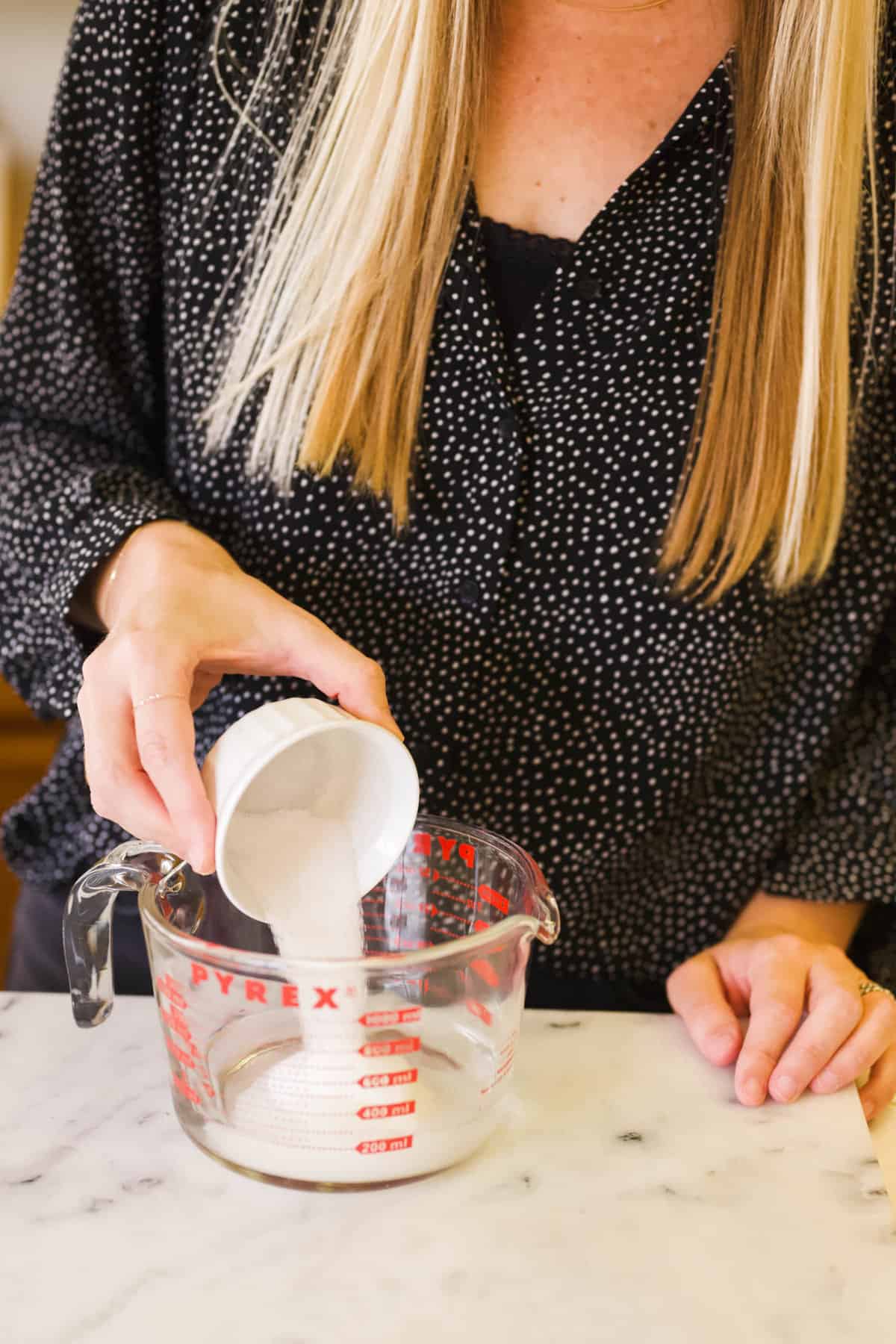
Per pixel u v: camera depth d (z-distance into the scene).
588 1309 0.51
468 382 0.80
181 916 0.62
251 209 0.82
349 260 0.76
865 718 0.96
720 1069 0.69
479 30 0.76
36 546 0.82
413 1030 0.55
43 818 0.93
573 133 0.80
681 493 0.82
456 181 0.76
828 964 0.77
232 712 0.87
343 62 0.79
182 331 0.86
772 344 0.79
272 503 0.85
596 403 0.81
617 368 0.80
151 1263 0.53
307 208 0.78
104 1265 0.53
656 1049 0.71
